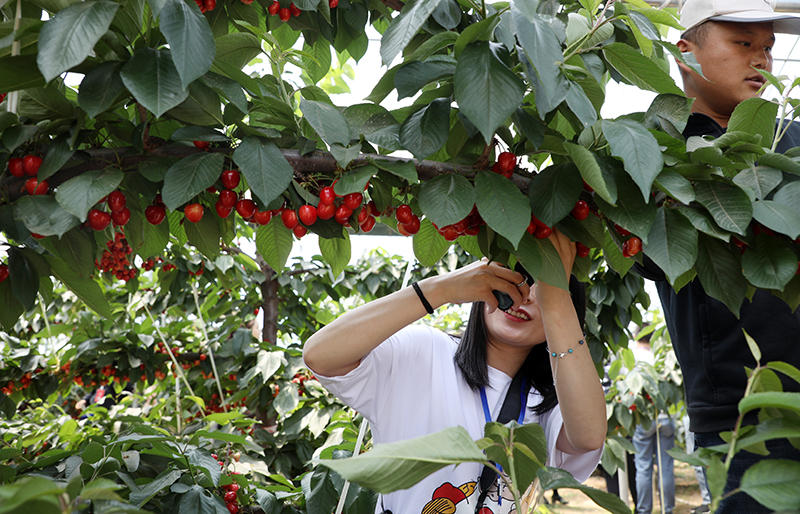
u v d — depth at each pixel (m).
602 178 0.76
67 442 2.15
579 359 1.13
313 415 2.59
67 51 0.67
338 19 1.46
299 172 0.92
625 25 1.17
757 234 0.88
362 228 1.01
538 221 0.93
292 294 3.28
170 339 3.05
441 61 0.88
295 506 1.64
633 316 2.67
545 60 0.74
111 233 1.25
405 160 0.87
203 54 0.75
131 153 0.87
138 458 1.29
